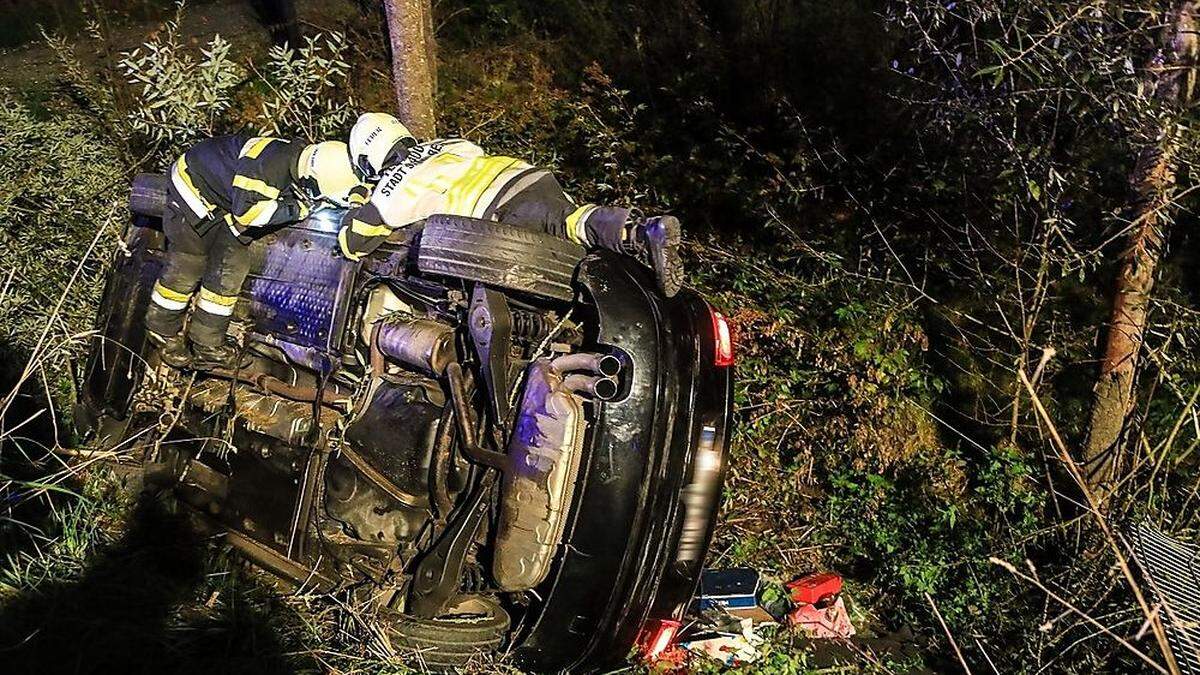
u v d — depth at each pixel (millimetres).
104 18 11203
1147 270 4738
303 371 4414
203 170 4426
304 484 4195
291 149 4332
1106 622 4121
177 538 4559
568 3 10219
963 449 5684
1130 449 4887
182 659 3811
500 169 4000
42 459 4402
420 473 3861
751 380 5551
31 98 9336
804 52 8633
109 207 5887
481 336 3605
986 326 6000
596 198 7215
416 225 4055
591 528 3498
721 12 9648
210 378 4773
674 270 3617
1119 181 5680
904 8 6691
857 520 5152
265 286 4520
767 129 8273
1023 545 4664
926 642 4609
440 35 10578
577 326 3766
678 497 3605
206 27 11812
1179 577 3936
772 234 7172
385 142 4195
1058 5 4578
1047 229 5281
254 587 4242
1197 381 4891
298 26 10852
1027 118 5641
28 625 3799
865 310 5656
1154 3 4473
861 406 5484
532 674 3744
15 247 5758
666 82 9008
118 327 5004
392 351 3943
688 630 4250
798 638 4477
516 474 3512
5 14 12219
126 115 7488
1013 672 4285
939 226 6867
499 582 3570
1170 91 4484
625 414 3488
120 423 4977
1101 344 5449
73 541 4227
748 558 5047
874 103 7891
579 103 8219
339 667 3824
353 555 4121
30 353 5355
